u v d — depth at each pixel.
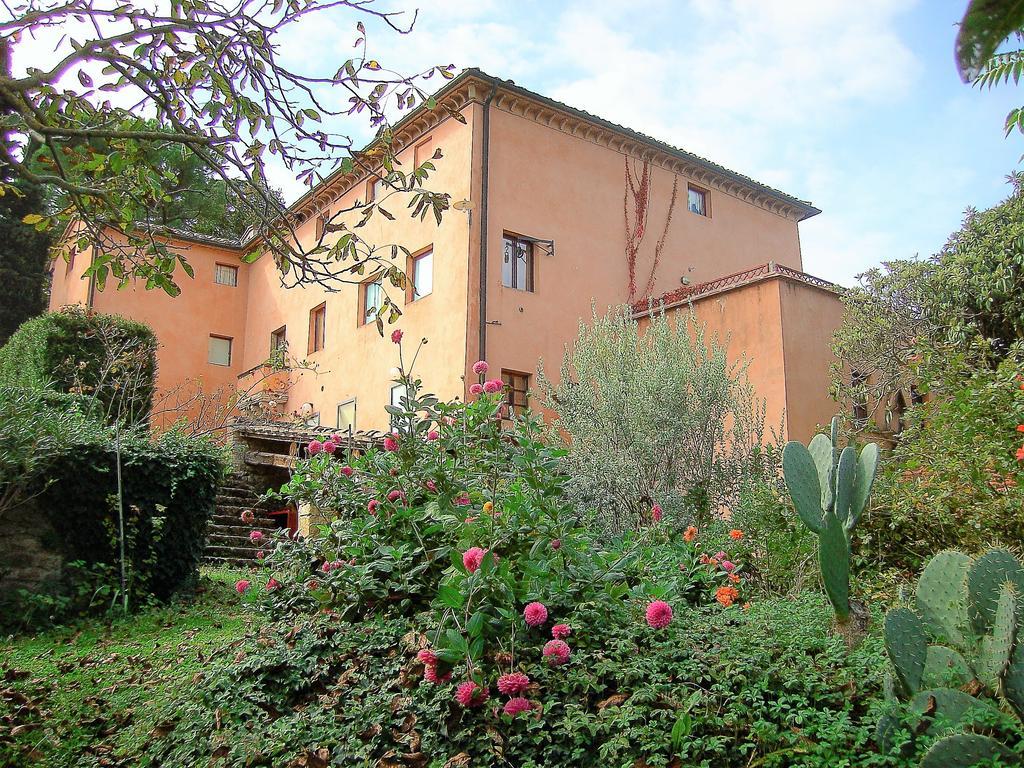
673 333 8.73
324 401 17.75
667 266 15.98
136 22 4.32
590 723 3.01
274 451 14.95
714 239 17.06
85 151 4.40
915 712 2.63
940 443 5.94
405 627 4.00
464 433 4.59
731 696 3.05
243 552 10.20
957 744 2.36
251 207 4.48
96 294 19.66
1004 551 2.84
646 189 16.00
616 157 15.75
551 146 14.80
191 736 3.77
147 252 4.84
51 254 4.91
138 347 13.30
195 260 21.42
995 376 6.13
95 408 10.17
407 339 14.77
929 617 3.05
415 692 3.45
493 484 4.18
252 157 4.64
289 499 5.37
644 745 2.88
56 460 7.35
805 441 11.02
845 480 3.64
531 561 3.82
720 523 6.48
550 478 4.17
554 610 3.79
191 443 8.45
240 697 3.94
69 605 7.09
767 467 7.14
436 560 4.20
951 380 6.86
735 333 11.97
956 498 5.25
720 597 4.23
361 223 4.69
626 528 6.61
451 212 13.87
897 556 5.17
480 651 3.44
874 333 9.94
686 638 3.57
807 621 3.71
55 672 5.27
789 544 5.23
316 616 4.37
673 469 7.52
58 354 12.69
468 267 13.27
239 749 3.48
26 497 7.18
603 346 8.46
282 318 20.20
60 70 3.70
